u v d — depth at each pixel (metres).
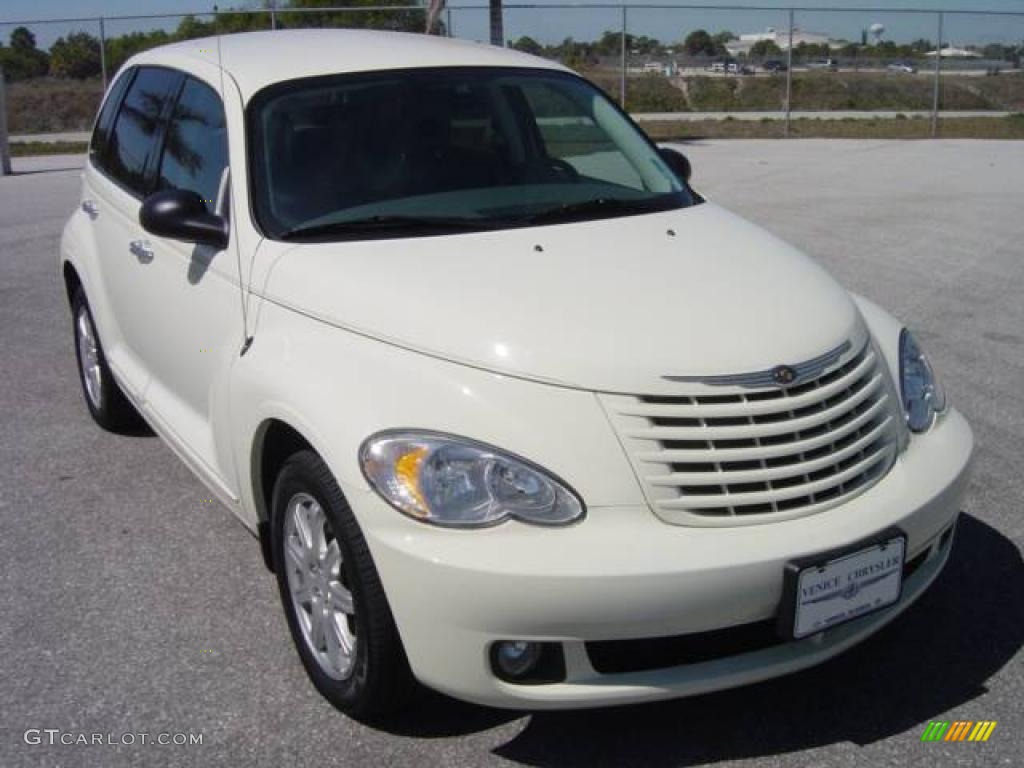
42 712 3.23
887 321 3.65
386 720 3.16
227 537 4.36
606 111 4.69
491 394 2.85
